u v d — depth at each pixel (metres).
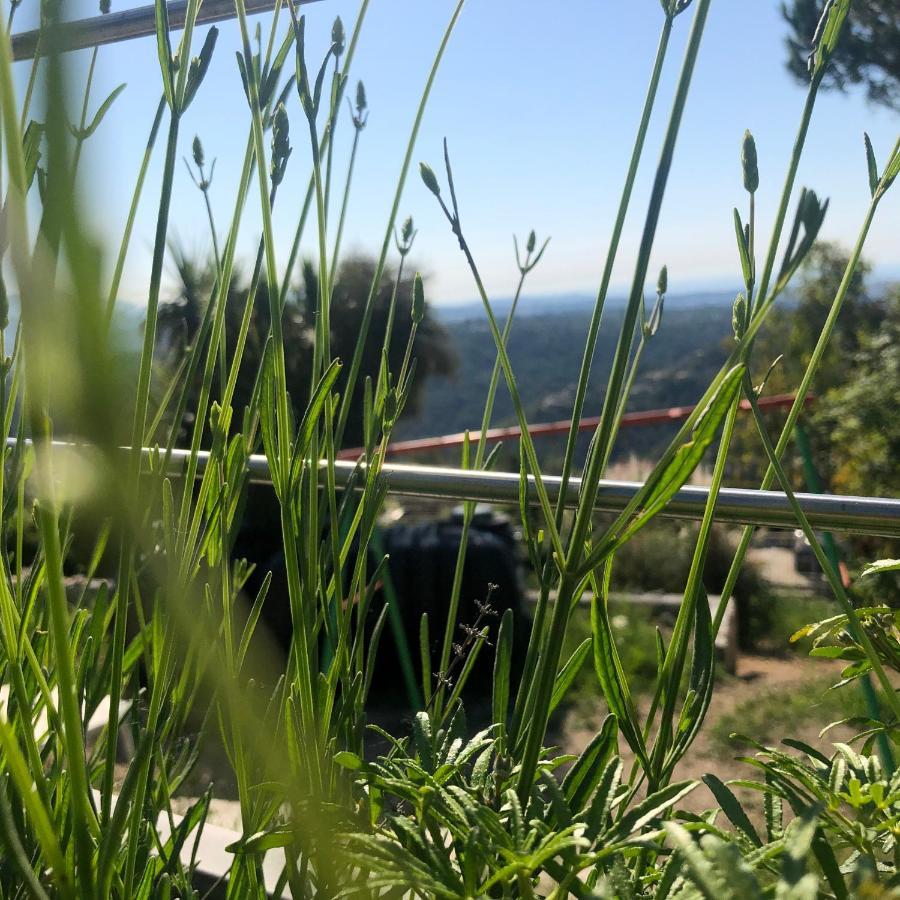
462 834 0.52
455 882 0.49
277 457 0.65
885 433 5.79
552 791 0.51
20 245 0.28
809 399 6.35
